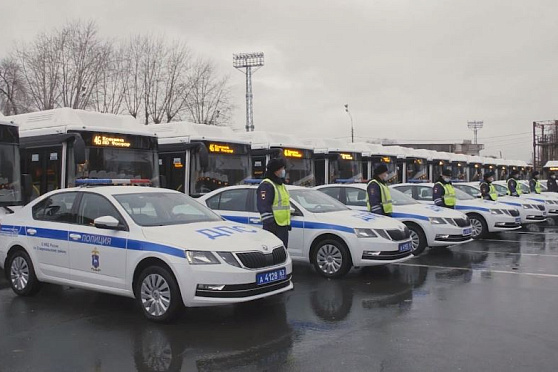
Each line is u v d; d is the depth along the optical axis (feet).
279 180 27.71
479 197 55.06
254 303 24.08
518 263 34.94
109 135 37.37
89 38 98.58
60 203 24.59
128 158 38.29
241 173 46.52
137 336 19.40
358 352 17.54
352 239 28.91
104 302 24.41
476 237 48.32
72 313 22.56
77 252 22.90
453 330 19.84
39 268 24.39
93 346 18.39
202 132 45.50
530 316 21.70
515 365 16.28
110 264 21.77
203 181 43.57
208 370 16.22
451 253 39.52
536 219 56.24
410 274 31.01
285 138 54.54
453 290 26.66
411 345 18.17
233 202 32.89
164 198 24.53
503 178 119.55
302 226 30.53
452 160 92.27
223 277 19.74
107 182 26.53
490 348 17.81
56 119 36.70
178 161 43.62
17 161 32.27
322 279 29.53
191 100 114.73
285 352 17.63
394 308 23.17
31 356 17.46
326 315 22.08
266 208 27.14
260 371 16.07
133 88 105.09
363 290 26.76
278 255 21.84
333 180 59.26
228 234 21.58
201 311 22.70
